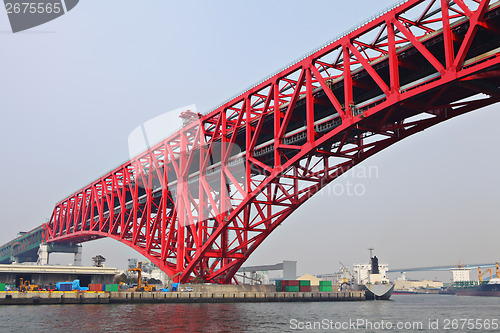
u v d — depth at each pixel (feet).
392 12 166.91
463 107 169.99
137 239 324.19
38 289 349.41
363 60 174.09
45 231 574.15
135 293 311.27
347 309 283.79
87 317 198.90
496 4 140.56
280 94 222.28
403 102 161.17
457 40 156.97
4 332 148.36
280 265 434.71
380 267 633.61
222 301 326.65
